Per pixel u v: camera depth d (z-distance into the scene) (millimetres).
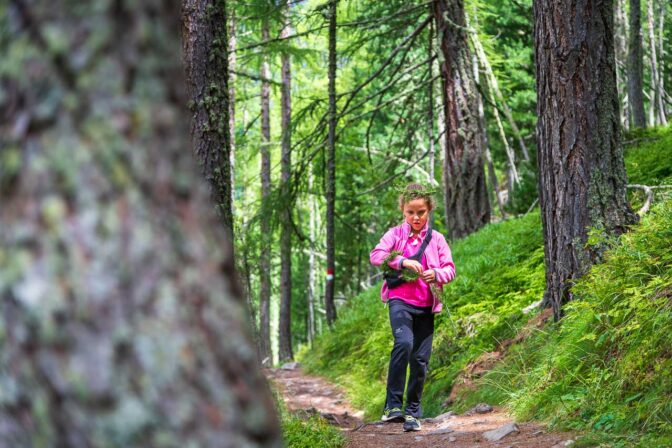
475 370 6699
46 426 975
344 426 6340
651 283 4445
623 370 4230
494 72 17344
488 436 4574
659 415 3629
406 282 5586
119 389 966
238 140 18797
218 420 1001
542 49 6188
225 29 5152
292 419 5602
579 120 5957
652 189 7793
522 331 6613
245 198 30984
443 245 5637
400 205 5648
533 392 5176
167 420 972
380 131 24328
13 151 1021
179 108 1109
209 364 1016
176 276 1023
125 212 1011
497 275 8766
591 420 4125
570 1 6004
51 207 995
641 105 16812
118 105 1033
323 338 14023
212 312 1043
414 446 4680
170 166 1061
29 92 1026
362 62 25188
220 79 5062
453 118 12992
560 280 6082
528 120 21844
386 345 9508
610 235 5773
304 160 14281
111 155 1017
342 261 26766
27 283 980
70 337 973
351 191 24500
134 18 1060
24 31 1045
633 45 16922
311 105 14305
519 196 14289
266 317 22750
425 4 13039
